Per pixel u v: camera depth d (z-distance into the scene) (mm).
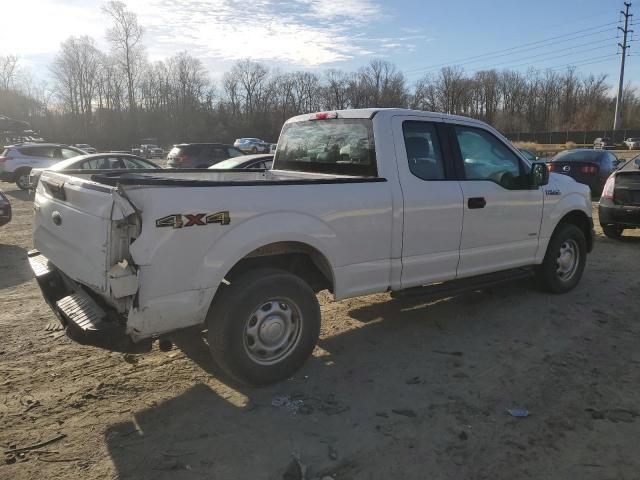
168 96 90062
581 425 3350
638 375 4039
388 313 5438
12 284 6473
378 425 3348
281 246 3879
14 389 3750
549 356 4391
